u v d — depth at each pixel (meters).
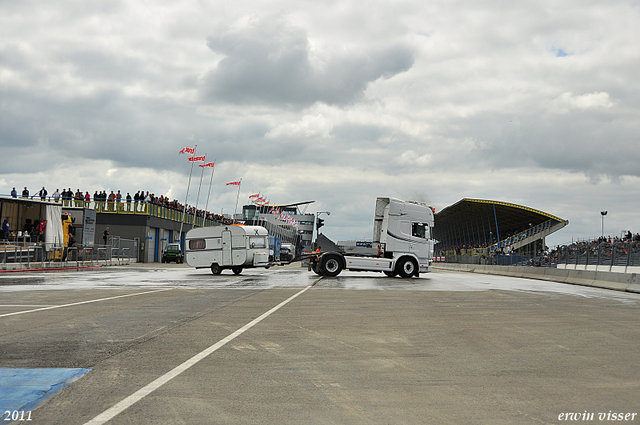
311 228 149.00
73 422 4.92
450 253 98.69
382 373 6.96
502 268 47.41
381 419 5.08
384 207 30.06
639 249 29.53
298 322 11.59
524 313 13.93
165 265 52.16
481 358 7.96
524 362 7.70
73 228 41.25
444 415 5.21
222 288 21.50
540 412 5.34
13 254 34.50
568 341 9.54
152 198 60.59
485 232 109.25
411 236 29.95
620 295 21.77
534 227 88.94
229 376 6.71
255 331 10.29
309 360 7.70
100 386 6.18
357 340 9.40
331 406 5.48
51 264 37.88
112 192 58.97
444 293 20.33
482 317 12.92
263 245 33.25
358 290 21.02
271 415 5.17
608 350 8.70
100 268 41.62
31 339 9.29
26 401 5.58
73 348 8.47
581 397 5.88
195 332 10.12
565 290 24.25
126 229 58.59
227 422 4.95
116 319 11.91
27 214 37.66
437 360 7.79
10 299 16.42
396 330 10.62
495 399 5.79
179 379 6.54
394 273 31.73
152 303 15.37
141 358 7.74
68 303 15.27
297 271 40.16
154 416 5.10
